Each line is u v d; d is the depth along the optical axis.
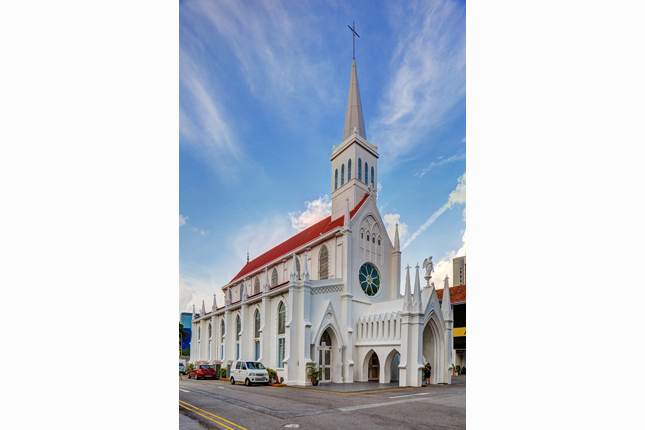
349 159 47.59
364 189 47.22
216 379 45.53
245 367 35.91
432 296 36.03
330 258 42.59
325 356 37.88
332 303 38.84
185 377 50.16
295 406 20.50
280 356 39.25
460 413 18.31
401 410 19.11
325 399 23.42
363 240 42.81
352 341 38.41
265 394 26.38
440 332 36.25
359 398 23.89
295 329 36.09
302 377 34.59
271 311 41.84
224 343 49.56
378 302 39.88
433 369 36.12
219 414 18.19
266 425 15.79
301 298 36.47
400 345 33.88
